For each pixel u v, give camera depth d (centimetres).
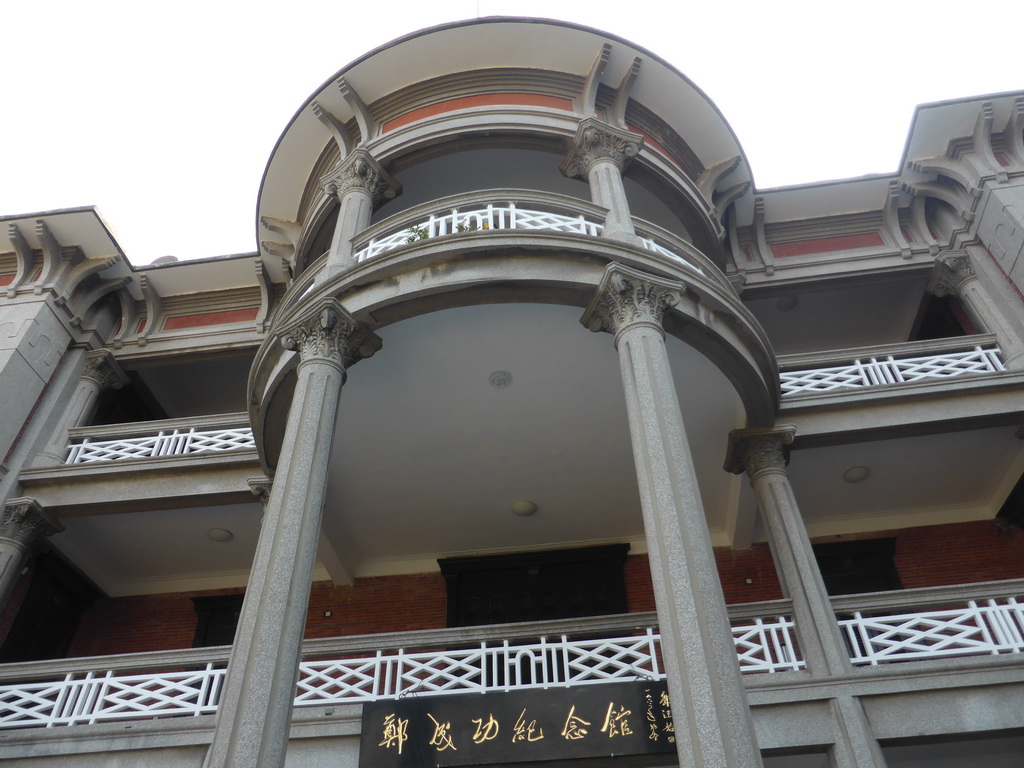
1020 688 820
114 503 1220
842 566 1264
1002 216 1262
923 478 1224
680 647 609
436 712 830
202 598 1344
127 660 957
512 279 868
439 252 884
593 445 1108
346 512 1214
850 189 1472
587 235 905
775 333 1534
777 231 1514
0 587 1134
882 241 1473
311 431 796
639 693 822
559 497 1204
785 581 952
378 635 918
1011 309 1235
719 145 1402
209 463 1231
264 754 592
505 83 1305
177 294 1606
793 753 820
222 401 1653
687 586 634
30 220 1458
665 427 737
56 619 1310
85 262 1506
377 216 1344
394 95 1323
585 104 1258
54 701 1005
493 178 1302
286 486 754
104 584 1384
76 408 1393
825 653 857
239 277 1595
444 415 1051
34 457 1289
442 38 1262
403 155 1222
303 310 917
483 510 1227
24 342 1330
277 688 627
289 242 1493
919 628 1072
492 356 972
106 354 1462
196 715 897
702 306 934
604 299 866
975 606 894
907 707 818
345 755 828
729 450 1077
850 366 1211
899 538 1279
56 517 1235
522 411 1051
